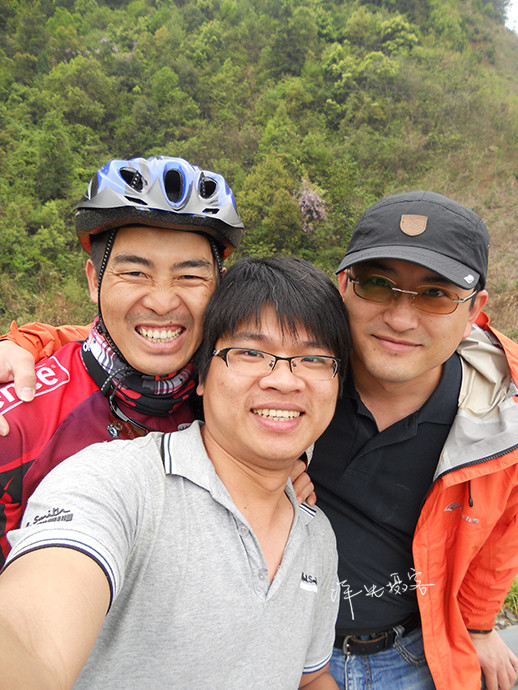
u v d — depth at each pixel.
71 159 16.30
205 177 1.37
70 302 12.60
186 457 1.04
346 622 1.72
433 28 28.69
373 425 1.56
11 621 0.63
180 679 0.92
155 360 1.29
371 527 1.66
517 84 27.36
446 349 1.38
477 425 1.48
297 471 1.29
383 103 20.80
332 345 1.15
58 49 21.47
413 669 1.77
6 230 13.30
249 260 1.21
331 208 17.20
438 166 19.17
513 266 14.91
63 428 1.25
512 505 1.60
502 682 1.77
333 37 25.84
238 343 1.09
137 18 26.61
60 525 0.79
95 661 0.91
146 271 1.25
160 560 0.93
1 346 1.39
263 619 1.00
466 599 1.77
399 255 1.26
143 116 19.45
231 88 22.06
